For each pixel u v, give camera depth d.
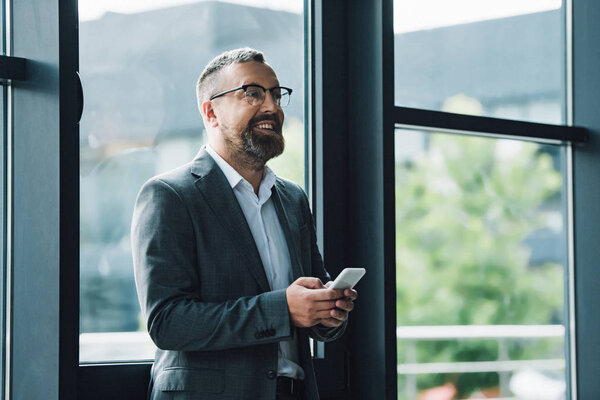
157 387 1.83
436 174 2.62
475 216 2.71
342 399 2.42
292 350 1.98
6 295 1.98
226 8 2.36
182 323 1.73
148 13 2.23
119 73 2.18
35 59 1.91
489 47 2.75
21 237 1.95
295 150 2.45
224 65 2.00
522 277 2.80
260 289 1.88
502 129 2.67
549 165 2.88
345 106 2.50
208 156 1.97
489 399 2.72
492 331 2.73
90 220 2.13
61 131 1.83
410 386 2.57
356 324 2.44
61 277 1.81
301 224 2.08
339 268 2.46
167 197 1.83
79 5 2.13
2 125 1.99
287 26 2.46
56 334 1.81
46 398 1.83
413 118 2.46
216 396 1.78
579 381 2.89
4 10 2.00
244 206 1.98
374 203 2.39
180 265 1.80
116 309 2.15
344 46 2.50
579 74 2.93
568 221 2.92
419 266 2.59
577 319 2.90
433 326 2.61
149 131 2.22
